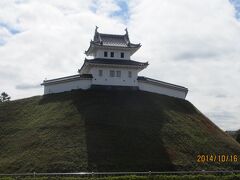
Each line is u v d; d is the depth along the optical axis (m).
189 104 104.12
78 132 76.50
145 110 88.31
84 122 79.69
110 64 96.19
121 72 98.31
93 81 96.38
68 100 90.88
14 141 78.94
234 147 83.69
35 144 75.00
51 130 78.81
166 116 87.81
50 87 100.75
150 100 94.31
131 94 95.31
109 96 92.38
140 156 70.38
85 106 86.56
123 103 89.75
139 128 79.69
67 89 97.50
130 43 101.56
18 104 98.31
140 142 74.81
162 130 80.88
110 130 77.44
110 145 72.50
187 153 74.88
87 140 73.56
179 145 77.00
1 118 91.38
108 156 69.12
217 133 89.88
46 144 74.06
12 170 67.50
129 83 98.25
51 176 58.59
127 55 101.06
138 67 98.19
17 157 71.75
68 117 82.62
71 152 70.06
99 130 77.12
